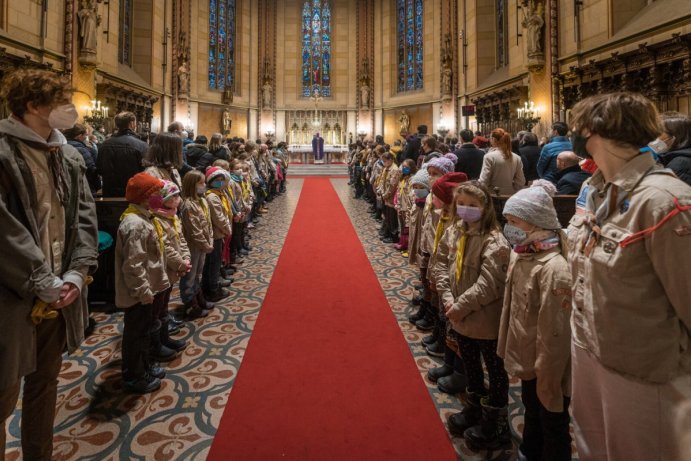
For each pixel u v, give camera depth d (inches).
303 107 1101.1
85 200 85.7
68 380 124.9
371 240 309.7
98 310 179.9
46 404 80.2
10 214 67.2
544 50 527.2
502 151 181.6
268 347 145.2
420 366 132.7
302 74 1107.9
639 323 53.6
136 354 118.0
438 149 262.4
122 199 176.6
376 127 1091.9
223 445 96.2
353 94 1103.0
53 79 73.1
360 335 154.6
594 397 62.6
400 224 273.3
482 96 717.9
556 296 76.6
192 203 161.6
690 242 48.7
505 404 96.7
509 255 94.7
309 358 137.6
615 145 54.6
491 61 757.3
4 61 395.9
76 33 499.5
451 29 865.5
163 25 805.2
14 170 69.4
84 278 80.7
